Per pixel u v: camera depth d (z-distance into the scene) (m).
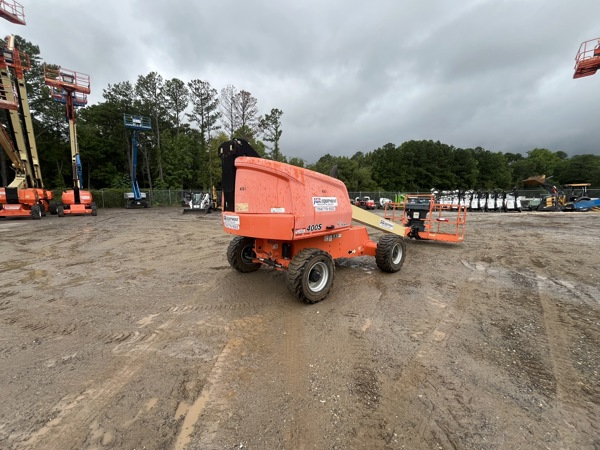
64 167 41.81
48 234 10.83
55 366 2.75
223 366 2.77
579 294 4.78
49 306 4.17
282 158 42.25
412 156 64.81
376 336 3.36
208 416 2.15
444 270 6.21
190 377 2.60
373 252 5.76
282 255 4.58
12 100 15.84
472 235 11.21
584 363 2.88
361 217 5.71
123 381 2.54
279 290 4.81
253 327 3.55
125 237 10.25
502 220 16.92
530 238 10.42
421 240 10.02
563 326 3.65
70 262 6.71
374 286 5.10
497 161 77.44
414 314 3.98
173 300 4.40
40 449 1.87
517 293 4.82
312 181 4.26
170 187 41.12
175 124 47.34
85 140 41.41
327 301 4.38
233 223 4.35
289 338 3.30
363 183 54.47
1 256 7.31
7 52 15.64
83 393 2.39
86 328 3.52
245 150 4.66
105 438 1.96
